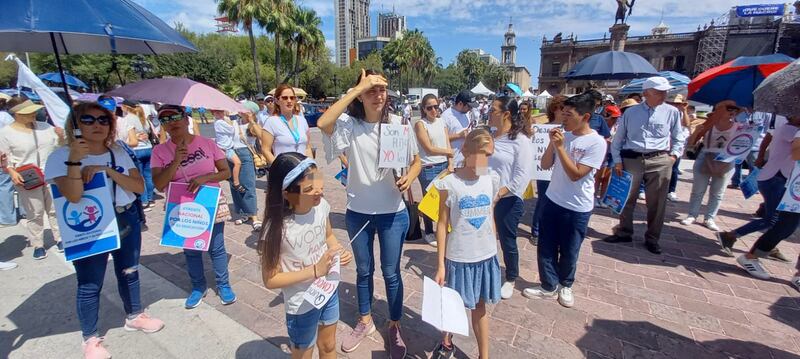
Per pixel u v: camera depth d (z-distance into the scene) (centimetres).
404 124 234
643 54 4650
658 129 392
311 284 177
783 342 262
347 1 10125
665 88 380
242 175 475
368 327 265
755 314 296
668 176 399
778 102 286
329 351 205
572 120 281
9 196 400
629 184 399
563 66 5038
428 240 440
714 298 320
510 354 248
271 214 171
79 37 290
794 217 334
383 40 9712
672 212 569
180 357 243
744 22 3906
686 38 4347
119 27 194
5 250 411
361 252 246
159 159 278
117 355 244
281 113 391
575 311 300
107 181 229
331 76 4650
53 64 2278
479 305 229
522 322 285
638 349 254
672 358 245
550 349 254
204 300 312
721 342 261
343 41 10438
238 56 4112
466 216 220
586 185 286
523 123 300
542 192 434
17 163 369
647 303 312
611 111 620
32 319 282
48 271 361
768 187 367
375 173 235
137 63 1293
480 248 222
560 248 304
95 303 237
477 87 2206
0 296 314
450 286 229
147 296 317
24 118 371
